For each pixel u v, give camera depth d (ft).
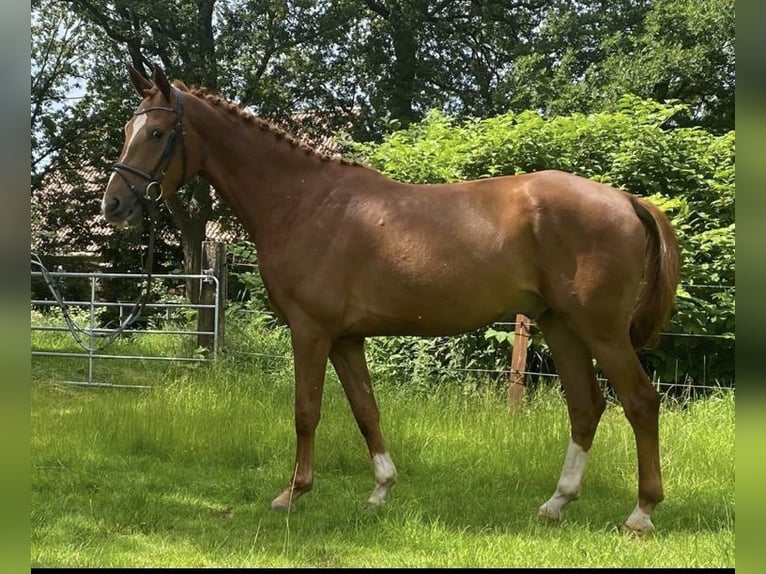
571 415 11.69
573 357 11.54
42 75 60.80
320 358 11.68
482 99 56.18
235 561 9.68
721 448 13.84
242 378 19.94
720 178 20.92
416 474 14.20
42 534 10.63
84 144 61.26
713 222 20.58
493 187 11.20
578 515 11.72
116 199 11.78
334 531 10.93
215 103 12.40
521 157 21.25
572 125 21.24
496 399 17.81
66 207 60.70
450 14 59.52
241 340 24.12
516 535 10.75
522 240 10.69
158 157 11.94
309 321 11.60
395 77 56.13
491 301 10.93
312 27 54.85
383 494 12.25
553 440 14.56
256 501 12.59
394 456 14.60
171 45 52.13
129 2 49.60
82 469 14.08
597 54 48.83
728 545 9.82
